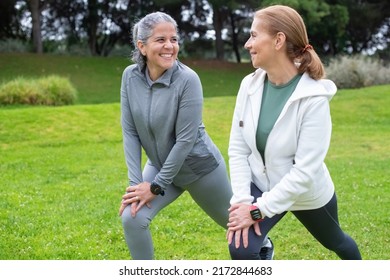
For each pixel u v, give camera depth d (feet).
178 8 121.08
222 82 108.37
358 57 116.98
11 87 69.97
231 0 106.83
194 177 15.05
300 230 22.54
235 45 131.85
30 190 30.42
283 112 12.10
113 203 27.48
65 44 126.11
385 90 70.49
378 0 123.95
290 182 12.10
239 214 12.44
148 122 14.33
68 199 28.32
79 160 41.06
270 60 12.23
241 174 13.00
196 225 23.24
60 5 120.26
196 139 14.75
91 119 56.08
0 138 49.19
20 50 114.52
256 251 12.38
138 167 14.70
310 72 12.26
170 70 14.08
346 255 14.02
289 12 12.17
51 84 71.61
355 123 56.90
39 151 44.88
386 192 29.14
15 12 119.85
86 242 20.86
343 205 26.30
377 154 42.27
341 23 108.37
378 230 22.33
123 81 14.66
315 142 12.04
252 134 12.61
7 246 20.20
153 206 14.47
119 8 121.70
